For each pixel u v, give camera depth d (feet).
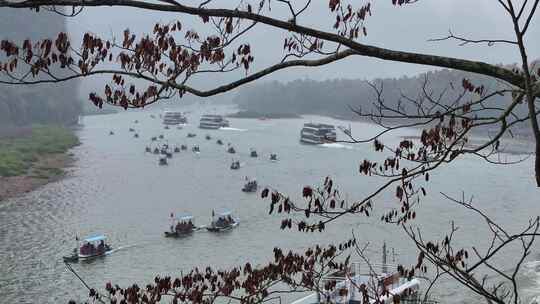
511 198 228.63
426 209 204.23
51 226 189.37
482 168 315.37
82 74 20.30
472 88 24.72
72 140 469.16
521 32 15.35
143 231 182.50
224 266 144.77
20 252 158.81
